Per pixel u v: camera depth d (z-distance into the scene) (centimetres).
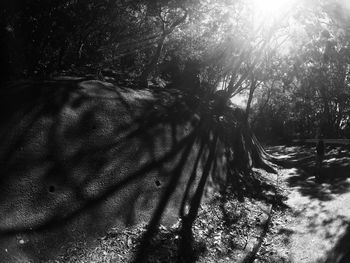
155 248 836
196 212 1080
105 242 797
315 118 5241
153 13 1600
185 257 838
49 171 818
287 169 2291
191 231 965
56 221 760
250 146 2286
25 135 843
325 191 1511
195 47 2247
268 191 1561
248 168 1878
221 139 1689
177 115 1410
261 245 966
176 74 2545
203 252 880
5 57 1088
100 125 1028
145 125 1184
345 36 2047
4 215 693
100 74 1451
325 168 2095
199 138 1434
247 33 2097
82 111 1021
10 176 752
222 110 2122
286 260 873
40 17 1159
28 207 736
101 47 1680
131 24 1684
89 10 1273
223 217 1117
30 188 762
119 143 1027
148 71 1670
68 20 1209
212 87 2547
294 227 1098
